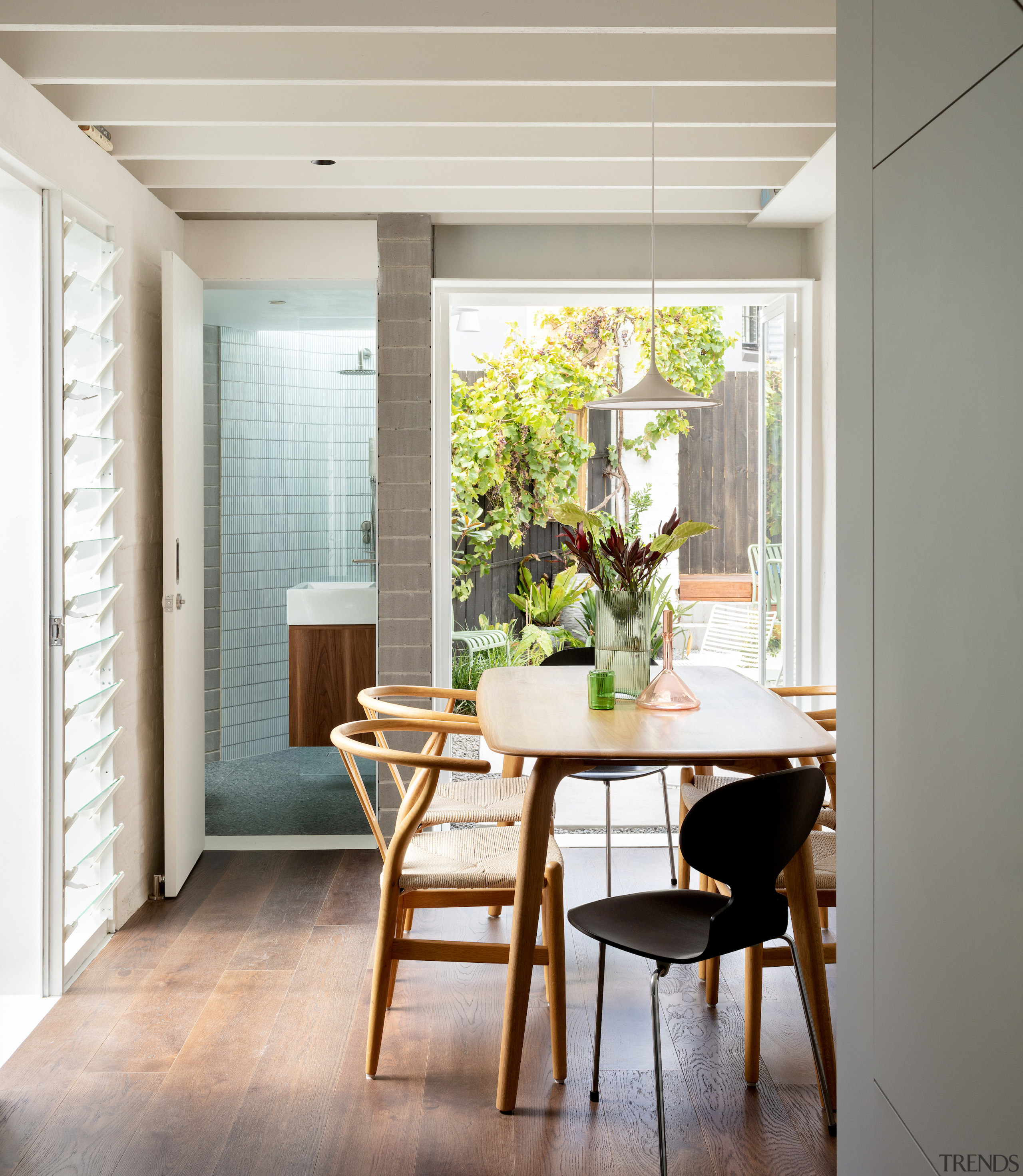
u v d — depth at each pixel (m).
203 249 4.27
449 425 4.43
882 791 1.47
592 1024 2.79
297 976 3.08
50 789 2.92
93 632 3.23
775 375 4.68
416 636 4.24
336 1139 2.24
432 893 2.51
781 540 4.63
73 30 2.54
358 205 4.12
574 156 3.57
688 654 8.51
